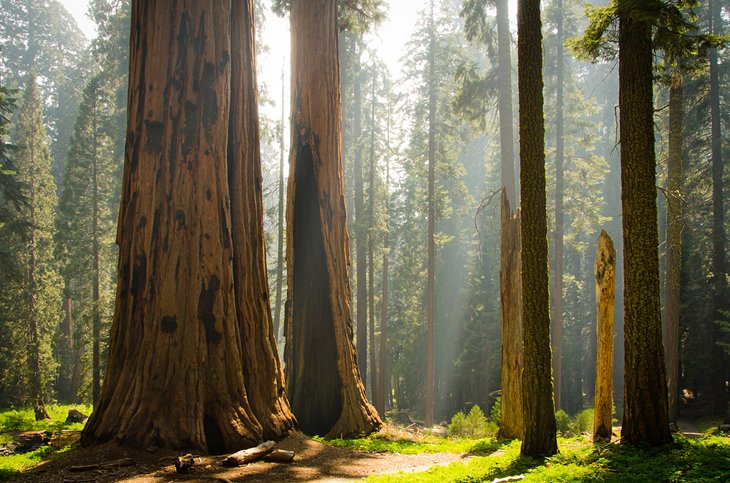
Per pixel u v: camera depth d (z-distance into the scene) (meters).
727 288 28.23
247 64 14.16
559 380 26.08
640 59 11.04
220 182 12.81
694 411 31.25
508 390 15.35
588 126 29.52
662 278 33.56
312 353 18.03
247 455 10.76
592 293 40.16
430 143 31.23
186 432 11.07
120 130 35.22
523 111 10.81
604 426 12.89
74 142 33.75
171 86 12.68
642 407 10.24
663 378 10.29
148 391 11.28
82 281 37.78
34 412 31.11
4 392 35.25
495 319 36.44
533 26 10.84
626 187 10.93
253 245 13.60
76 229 33.16
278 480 9.72
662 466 8.22
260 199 14.17
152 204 12.30
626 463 8.85
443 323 40.16
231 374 12.15
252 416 12.13
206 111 12.84
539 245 10.56
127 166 12.78
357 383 16.83
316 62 18.02
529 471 8.87
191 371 11.61
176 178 12.42
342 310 17.12
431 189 31.00
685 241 29.89
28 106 40.28
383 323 34.66
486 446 13.69
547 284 10.59
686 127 28.66
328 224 17.48
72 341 44.44
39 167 34.72
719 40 12.02
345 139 33.59
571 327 39.25
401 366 42.41
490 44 24.61
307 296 18.36
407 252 40.72
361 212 33.47
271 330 13.75
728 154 29.92
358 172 33.81
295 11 18.47
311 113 17.92
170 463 10.20
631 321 10.55
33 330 31.12
